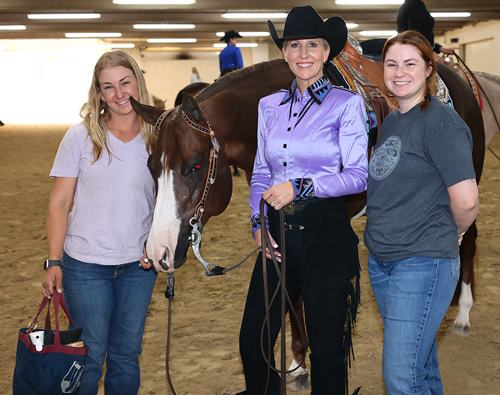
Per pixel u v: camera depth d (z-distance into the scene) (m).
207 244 4.90
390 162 1.68
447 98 2.71
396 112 1.78
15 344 3.02
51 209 1.85
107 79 1.85
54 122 21.44
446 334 2.97
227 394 2.45
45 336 1.67
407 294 1.65
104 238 1.88
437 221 1.64
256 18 17.77
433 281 1.63
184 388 2.52
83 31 19.97
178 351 2.91
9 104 29.89
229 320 3.29
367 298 3.52
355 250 1.81
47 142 13.88
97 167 1.88
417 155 1.63
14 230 5.52
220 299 3.63
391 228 1.67
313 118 1.79
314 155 1.77
